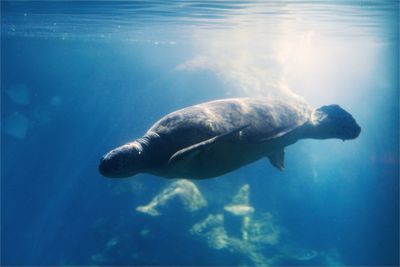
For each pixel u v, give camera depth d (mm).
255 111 5500
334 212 27375
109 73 35594
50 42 35844
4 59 40875
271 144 5508
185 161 4363
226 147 4773
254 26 23594
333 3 16109
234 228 20531
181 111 5152
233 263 19938
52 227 29844
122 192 23453
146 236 20047
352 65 40031
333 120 6465
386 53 36938
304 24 22484
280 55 29250
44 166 34531
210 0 16188
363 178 30188
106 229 23344
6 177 35438
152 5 17766
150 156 4863
